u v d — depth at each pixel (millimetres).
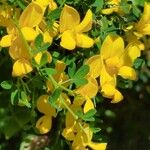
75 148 327
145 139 542
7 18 310
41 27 313
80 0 329
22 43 302
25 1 311
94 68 319
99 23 334
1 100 420
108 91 319
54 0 322
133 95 523
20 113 389
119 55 326
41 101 326
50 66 322
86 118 311
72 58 332
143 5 343
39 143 439
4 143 483
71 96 329
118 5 336
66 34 312
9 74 413
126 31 343
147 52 491
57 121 397
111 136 531
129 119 537
